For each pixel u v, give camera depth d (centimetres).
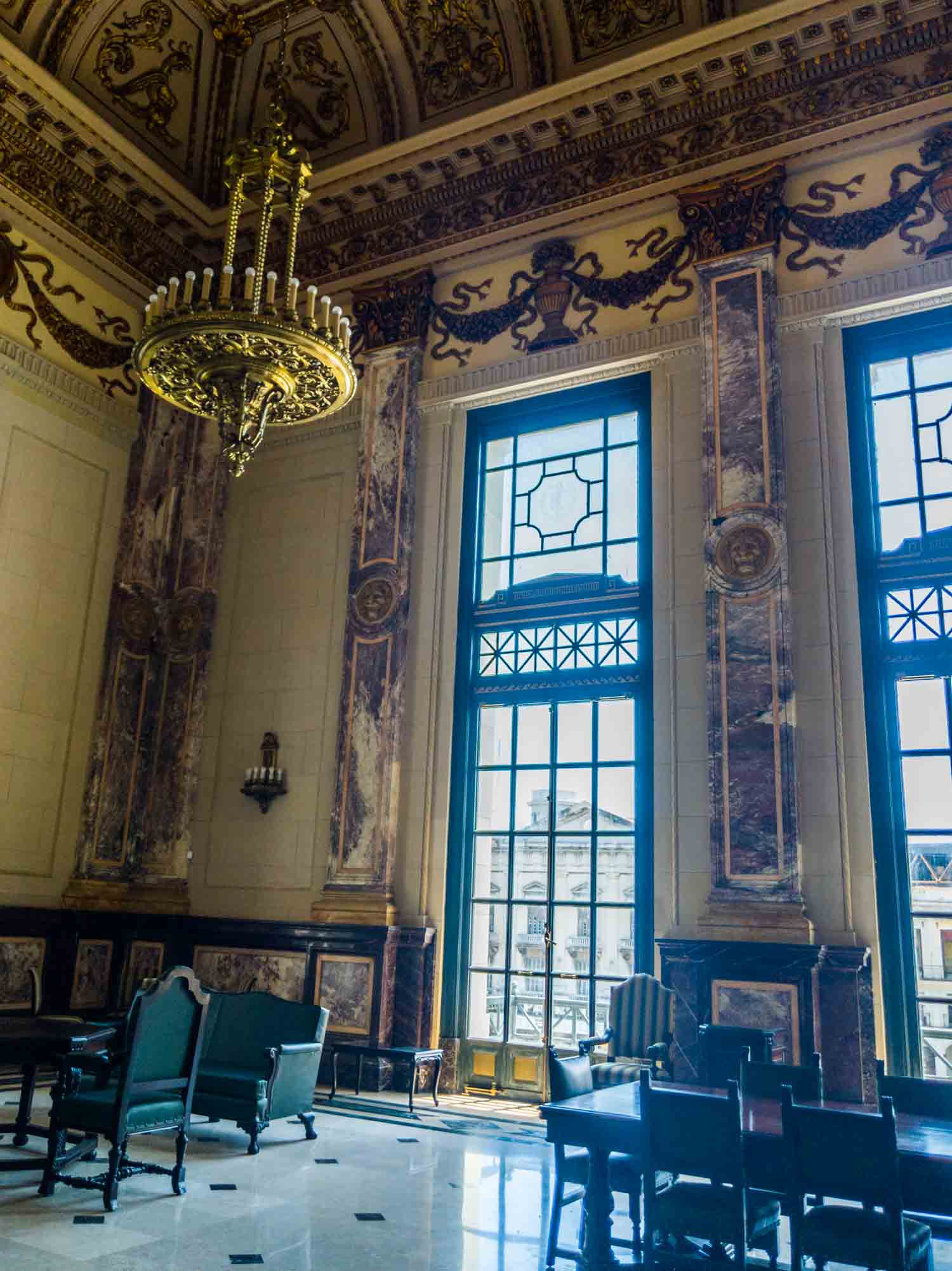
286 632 1133
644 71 974
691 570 920
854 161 930
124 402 1180
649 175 1017
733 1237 400
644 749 919
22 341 1072
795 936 785
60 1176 558
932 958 781
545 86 1023
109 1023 683
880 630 853
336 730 1069
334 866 1008
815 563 869
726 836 834
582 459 1034
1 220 1055
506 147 1066
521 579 1036
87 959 1059
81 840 1084
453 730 1009
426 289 1121
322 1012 755
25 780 1037
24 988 1001
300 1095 727
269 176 765
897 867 803
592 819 936
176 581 1195
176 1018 587
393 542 1067
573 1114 450
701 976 809
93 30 1078
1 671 1021
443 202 1123
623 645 960
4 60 999
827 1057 761
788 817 816
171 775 1138
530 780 977
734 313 937
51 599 1081
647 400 991
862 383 903
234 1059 753
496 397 1070
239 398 720
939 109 900
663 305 992
